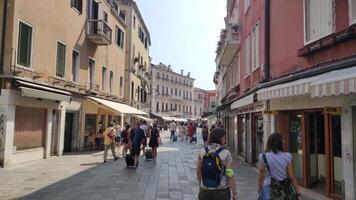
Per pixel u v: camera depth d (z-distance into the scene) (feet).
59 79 66.44
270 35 47.70
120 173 48.62
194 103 386.73
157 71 312.50
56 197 32.96
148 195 34.50
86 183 40.47
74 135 77.92
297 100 37.47
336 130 31.58
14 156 52.95
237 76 84.12
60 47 68.03
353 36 26.99
